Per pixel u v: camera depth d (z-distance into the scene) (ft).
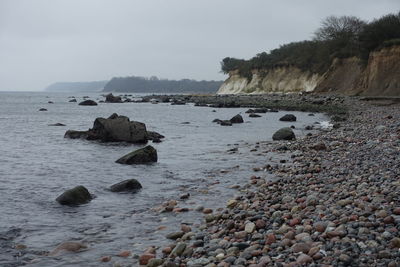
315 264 18.66
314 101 191.93
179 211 32.48
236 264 20.15
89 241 26.11
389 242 20.49
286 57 385.09
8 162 55.57
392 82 198.80
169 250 23.80
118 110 186.09
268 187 38.81
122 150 67.62
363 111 135.13
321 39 332.19
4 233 27.45
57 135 88.38
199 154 63.31
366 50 231.71
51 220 30.53
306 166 48.47
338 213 26.55
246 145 72.69
